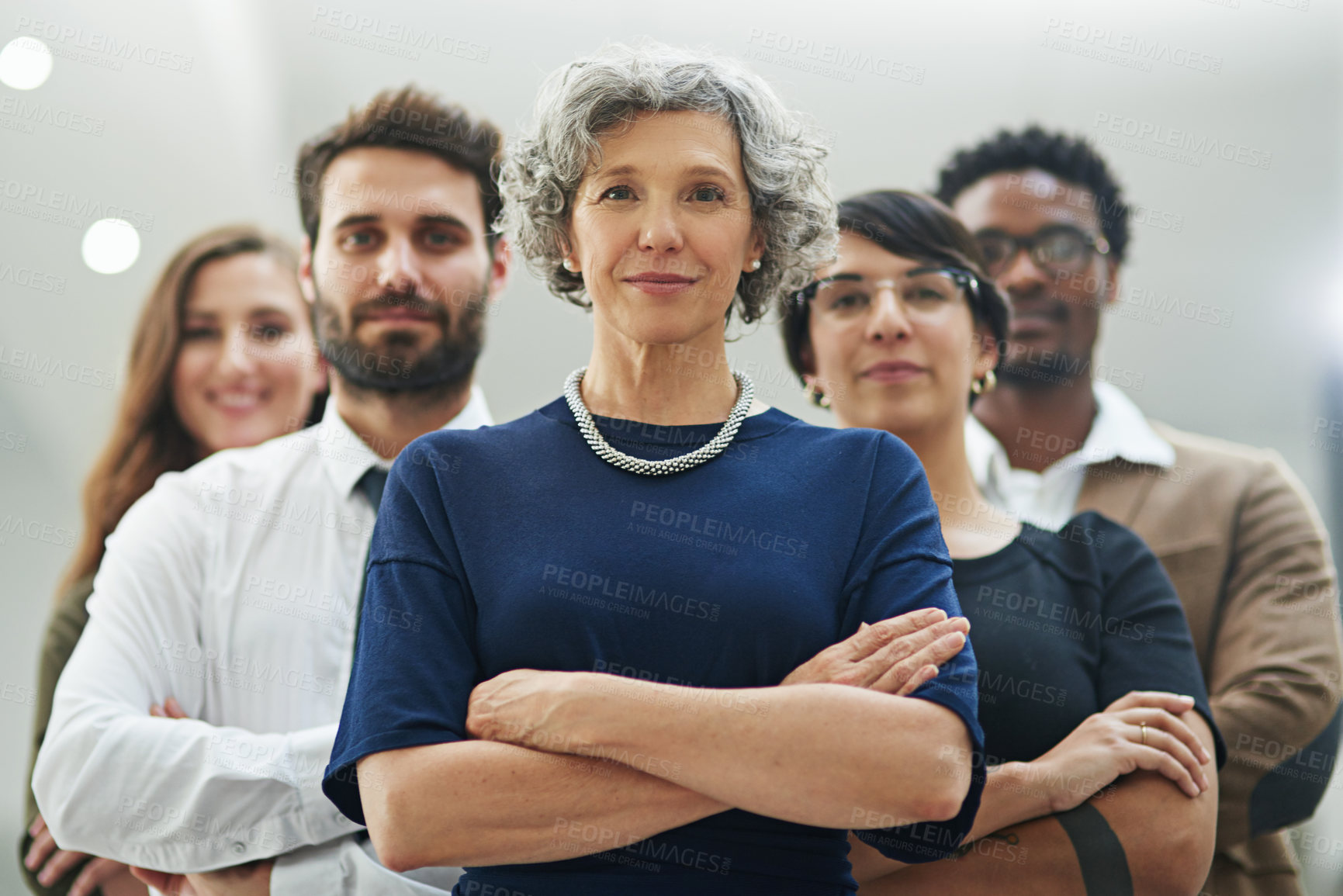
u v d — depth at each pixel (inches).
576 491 58.2
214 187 121.8
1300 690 109.7
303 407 119.0
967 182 122.0
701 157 59.2
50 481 117.9
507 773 51.2
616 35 124.1
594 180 59.7
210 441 118.3
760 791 50.4
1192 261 121.5
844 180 123.3
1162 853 93.8
